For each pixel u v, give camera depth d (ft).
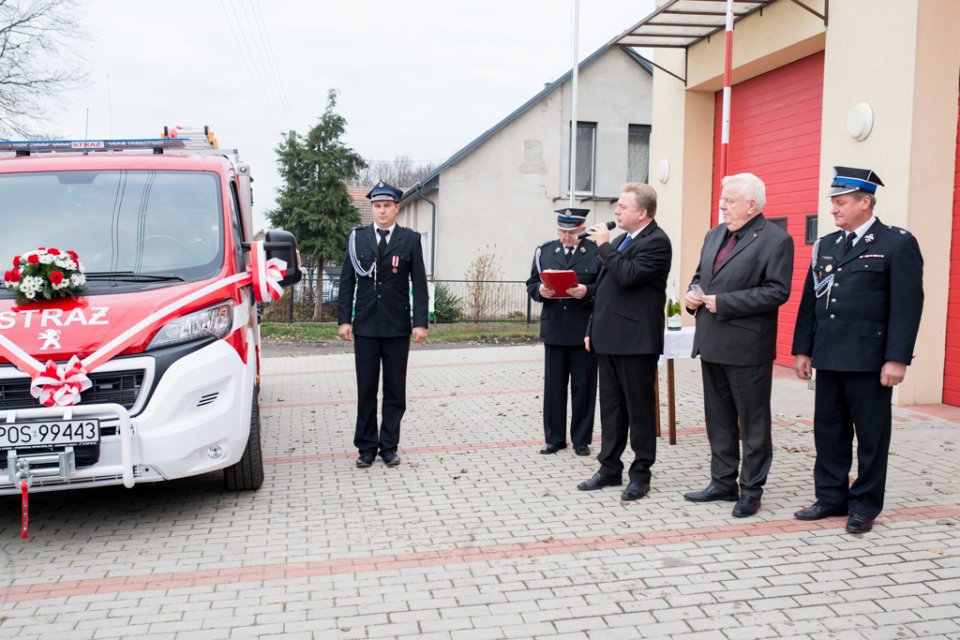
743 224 15.71
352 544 14.92
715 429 16.88
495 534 15.31
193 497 18.03
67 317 15.06
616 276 16.39
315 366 40.93
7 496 18.42
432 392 31.60
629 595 12.48
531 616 11.83
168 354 15.14
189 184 18.47
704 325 16.26
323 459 21.38
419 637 11.23
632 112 72.54
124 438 14.37
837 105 28.43
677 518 15.98
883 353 14.56
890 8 25.80
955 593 12.36
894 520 15.57
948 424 23.17
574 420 21.38
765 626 11.39
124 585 13.17
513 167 70.95
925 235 25.21
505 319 66.85
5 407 14.47
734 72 35.47
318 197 68.95
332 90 70.54
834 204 14.89
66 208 17.63
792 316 34.27
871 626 11.34
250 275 17.70
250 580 13.32
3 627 11.70
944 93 25.09
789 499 17.03
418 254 19.95
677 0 31.22
